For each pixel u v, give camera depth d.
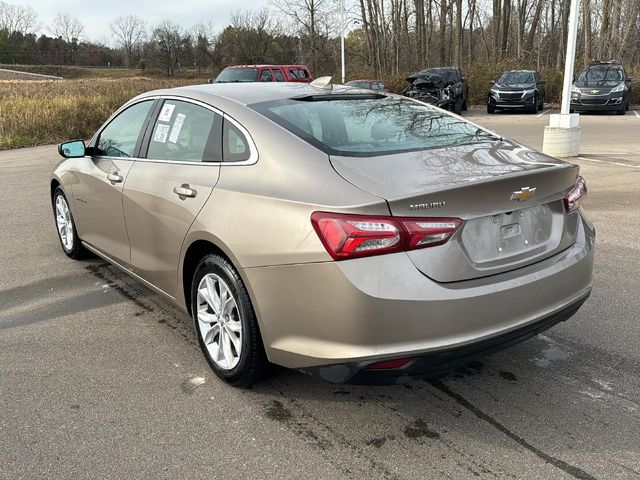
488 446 2.76
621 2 34.56
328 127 3.24
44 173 11.25
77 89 35.69
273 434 2.89
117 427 2.97
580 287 3.14
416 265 2.58
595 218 6.73
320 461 2.68
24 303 4.60
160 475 2.61
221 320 3.28
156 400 3.21
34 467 2.66
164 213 3.60
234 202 3.05
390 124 3.44
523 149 3.38
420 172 2.80
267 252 2.81
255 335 3.04
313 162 2.89
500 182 2.71
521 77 24.25
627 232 6.16
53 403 3.19
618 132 15.68
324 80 4.02
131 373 3.51
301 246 2.68
